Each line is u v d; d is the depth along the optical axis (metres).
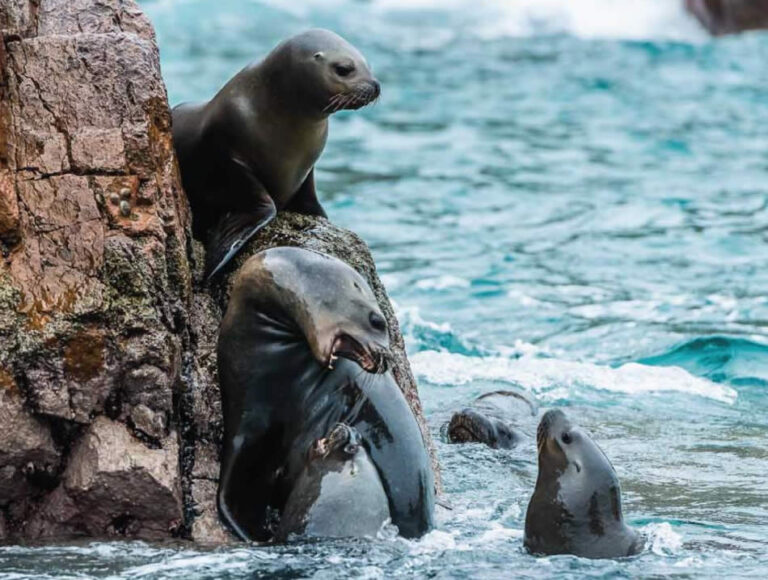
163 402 27.64
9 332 26.80
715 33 116.19
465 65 106.06
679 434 39.38
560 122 88.25
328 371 28.12
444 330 50.38
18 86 28.47
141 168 28.50
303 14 123.25
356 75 32.28
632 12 119.88
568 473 26.89
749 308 53.78
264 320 27.91
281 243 31.70
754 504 31.73
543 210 68.50
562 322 52.59
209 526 27.56
